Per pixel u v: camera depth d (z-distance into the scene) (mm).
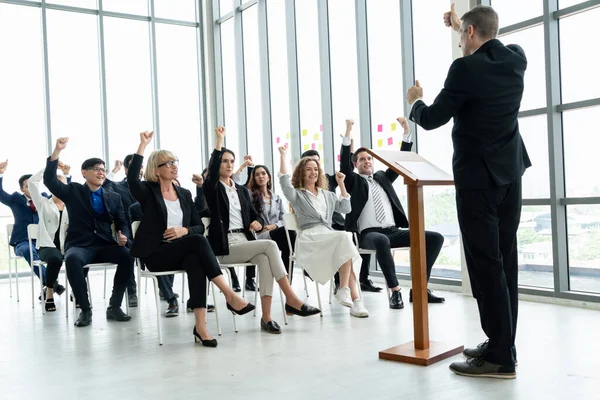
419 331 2932
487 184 2453
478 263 2523
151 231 3570
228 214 4074
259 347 3279
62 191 4516
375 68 6160
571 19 4430
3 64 7578
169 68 9000
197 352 3219
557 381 2443
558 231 4457
